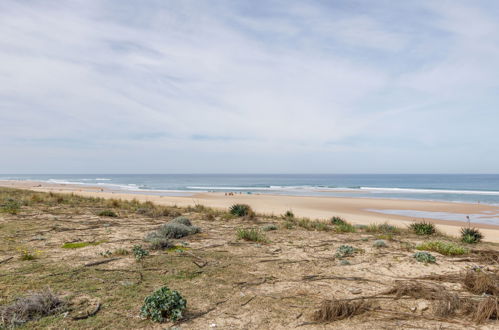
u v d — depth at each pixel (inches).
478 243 443.8
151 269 236.1
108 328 144.5
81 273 219.5
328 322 160.2
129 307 168.2
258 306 177.8
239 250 313.7
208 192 2284.7
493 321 166.2
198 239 364.5
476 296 200.2
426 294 197.0
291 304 182.2
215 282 214.7
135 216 560.1
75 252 276.1
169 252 291.6
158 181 5241.1
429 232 510.6
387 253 323.9
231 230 441.4
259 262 270.5
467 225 828.0
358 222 783.7
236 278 225.3
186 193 2121.1
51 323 146.3
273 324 156.6
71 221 456.1
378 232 505.0
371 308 179.3
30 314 153.9
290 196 1852.9
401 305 185.6
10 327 139.8
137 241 334.0
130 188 2903.5
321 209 1172.5
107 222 465.4
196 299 183.9
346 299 187.5
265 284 215.5
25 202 650.8
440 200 1647.4
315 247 346.9
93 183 4099.4
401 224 767.7
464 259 304.8
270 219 621.9
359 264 276.7
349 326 156.6
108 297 179.9
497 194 2215.8
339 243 376.5
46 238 329.7
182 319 158.1
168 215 595.8
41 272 217.6
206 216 583.8
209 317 161.6
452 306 178.5
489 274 236.8
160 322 153.3
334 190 2787.9
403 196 2015.3
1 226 385.4
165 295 161.8
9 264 233.3
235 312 168.9
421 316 169.2
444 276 240.5
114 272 224.8
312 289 208.8
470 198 1828.2
